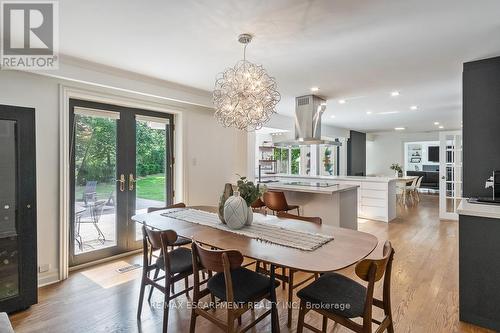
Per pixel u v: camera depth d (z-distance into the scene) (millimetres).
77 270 3227
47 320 2234
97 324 2184
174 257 2377
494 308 2096
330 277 1901
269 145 8031
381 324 1604
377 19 1996
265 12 1905
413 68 3068
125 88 3242
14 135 2330
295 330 2105
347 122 7453
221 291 1791
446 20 2008
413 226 5215
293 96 4410
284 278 2330
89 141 3395
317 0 1757
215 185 4711
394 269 3180
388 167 10773
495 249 2100
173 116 4254
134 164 3805
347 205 4320
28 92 2738
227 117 2627
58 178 2963
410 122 7438
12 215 2352
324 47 2500
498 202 2482
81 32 2209
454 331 2088
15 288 2355
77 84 3086
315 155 7875
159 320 2242
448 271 3117
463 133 2914
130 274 3129
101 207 3500
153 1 1769
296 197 4547
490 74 2764
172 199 4230
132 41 2373
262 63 2918
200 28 2139
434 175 10047
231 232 2139
